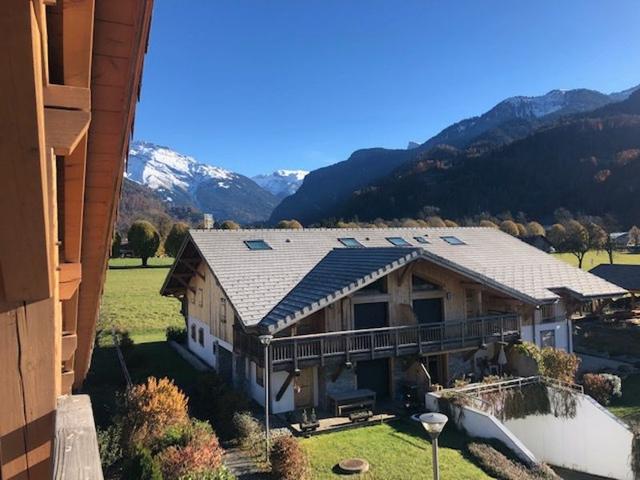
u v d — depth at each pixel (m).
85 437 1.75
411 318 16.72
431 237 24.23
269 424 13.80
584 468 15.26
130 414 11.13
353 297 16.31
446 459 12.20
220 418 13.71
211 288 19.50
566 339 21.52
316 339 14.66
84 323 5.47
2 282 1.59
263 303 15.38
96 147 2.52
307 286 16.16
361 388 16.47
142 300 32.50
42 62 1.31
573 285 21.95
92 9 1.50
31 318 1.70
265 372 12.55
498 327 18.06
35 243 1.47
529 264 23.41
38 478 1.77
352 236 22.11
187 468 8.96
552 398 16.12
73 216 2.73
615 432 14.56
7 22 0.99
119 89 2.13
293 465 10.72
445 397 14.87
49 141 1.59
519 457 12.76
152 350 22.69
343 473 11.23
